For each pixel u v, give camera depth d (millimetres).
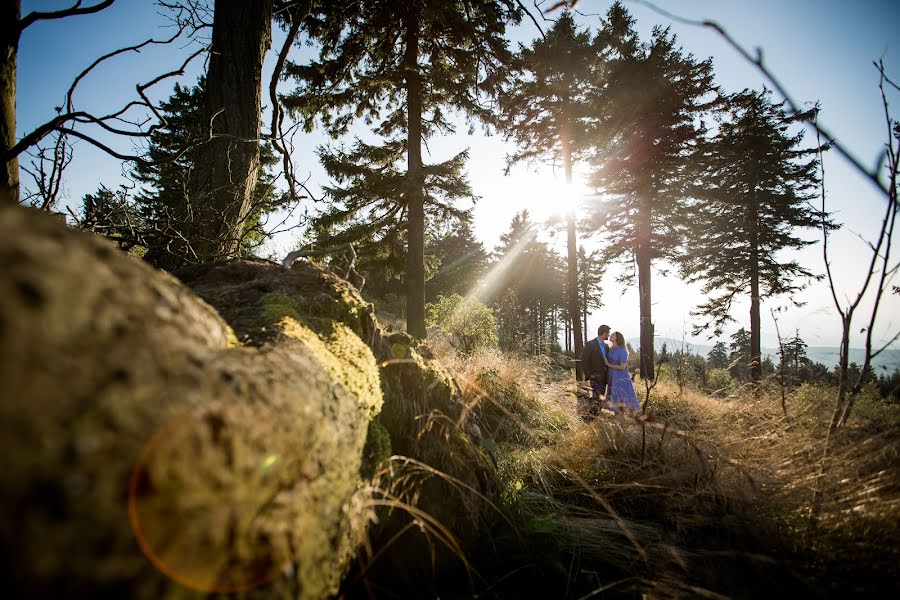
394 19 9781
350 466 1018
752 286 16328
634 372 5359
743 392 3502
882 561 1394
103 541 375
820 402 2592
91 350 424
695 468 2340
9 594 298
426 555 1447
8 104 2086
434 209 10844
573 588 1593
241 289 1564
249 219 4516
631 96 13508
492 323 11945
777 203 15805
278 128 4363
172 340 569
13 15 2027
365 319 1755
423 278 10141
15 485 318
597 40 12398
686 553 1794
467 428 2254
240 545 560
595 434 3191
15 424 326
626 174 14836
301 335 1153
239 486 560
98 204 2879
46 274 395
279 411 686
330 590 882
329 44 9203
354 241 10141
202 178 3748
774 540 1664
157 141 2965
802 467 2039
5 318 338
